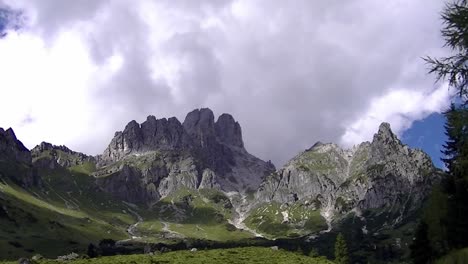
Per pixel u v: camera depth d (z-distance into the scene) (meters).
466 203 71.50
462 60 24.34
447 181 77.75
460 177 38.69
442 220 81.00
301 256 63.50
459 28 23.62
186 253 63.62
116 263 54.22
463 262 48.28
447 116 25.03
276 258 60.72
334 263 60.16
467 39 23.59
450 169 73.19
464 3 23.45
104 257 60.12
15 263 54.75
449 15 23.66
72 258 60.12
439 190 85.44
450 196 77.62
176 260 57.34
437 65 24.81
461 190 71.19
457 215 73.56
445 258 52.19
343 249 148.00
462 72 24.39
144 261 55.81
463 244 72.12
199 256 61.00
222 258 59.28
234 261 57.34
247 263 56.53
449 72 24.59
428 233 85.25
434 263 54.25
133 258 58.41
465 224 71.88
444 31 24.12
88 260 56.69
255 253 64.38
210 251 65.94
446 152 72.69
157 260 56.94
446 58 24.62
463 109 24.78
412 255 89.19
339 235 150.38
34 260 57.16
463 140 25.38
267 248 69.44
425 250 85.88
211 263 55.53
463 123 24.34
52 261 56.38
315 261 60.12
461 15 23.30
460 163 34.81
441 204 82.50
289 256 62.59
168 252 66.19
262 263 56.88
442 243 82.25
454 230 73.81
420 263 86.25
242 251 65.81
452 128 25.34
